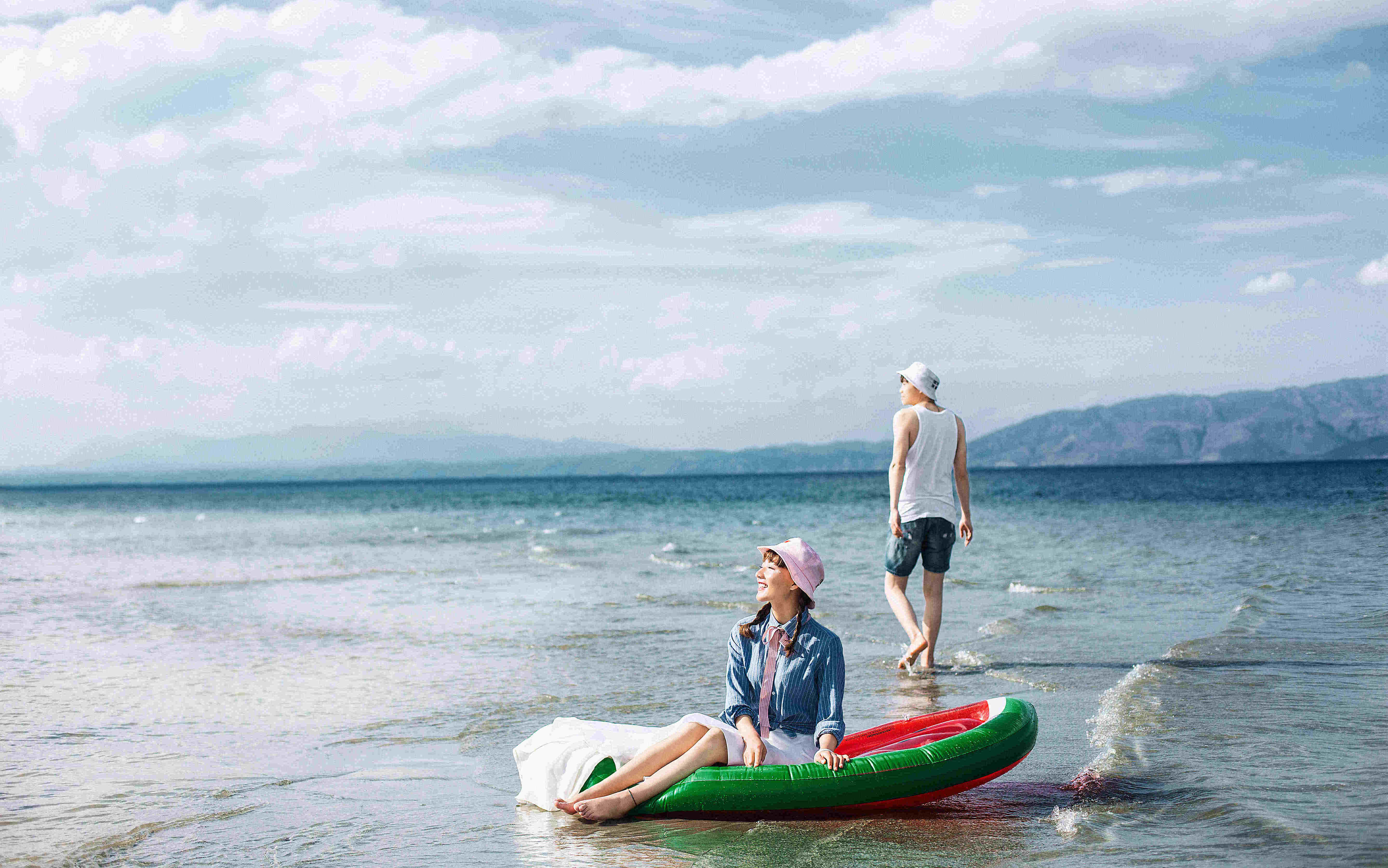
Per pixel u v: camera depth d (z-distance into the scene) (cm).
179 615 1159
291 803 449
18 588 1493
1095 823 392
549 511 5059
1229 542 1830
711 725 425
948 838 381
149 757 535
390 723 611
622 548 2255
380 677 763
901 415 740
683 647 882
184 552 2383
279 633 1006
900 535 739
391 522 4156
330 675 773
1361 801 397
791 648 428
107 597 1355
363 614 1145
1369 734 505
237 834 404
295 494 12569
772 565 430
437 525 3803
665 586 1398
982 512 3553
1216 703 586
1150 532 2212
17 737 583
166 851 383
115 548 2553
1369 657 710
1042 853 361
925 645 728
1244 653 741
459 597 1315
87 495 14912
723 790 406
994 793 443
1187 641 791
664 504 5859
